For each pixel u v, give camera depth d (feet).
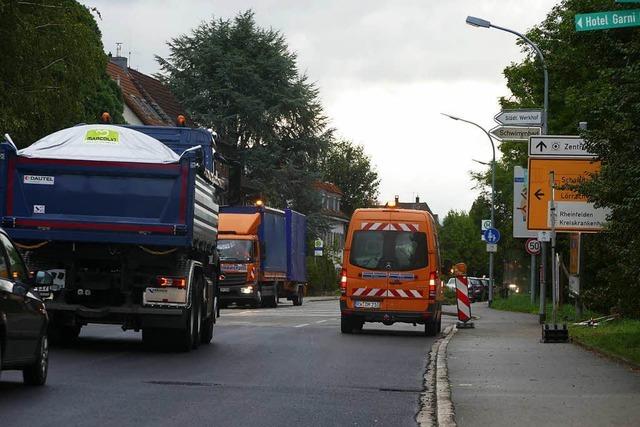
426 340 81.05
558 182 99.91
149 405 38.19
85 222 59.26
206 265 70.44
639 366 53.52
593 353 63.82
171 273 61.21
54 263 61.05
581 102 120.67
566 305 140.77
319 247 247.91
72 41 103.65
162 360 56.54
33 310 41.14
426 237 85.35
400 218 85.76
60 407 36.86
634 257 49.73
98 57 108.27
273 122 241.35
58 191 59.47
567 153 89.30
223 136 240.53
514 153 181.88
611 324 89.45
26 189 59.52
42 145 60.13
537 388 44.55
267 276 149.59
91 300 61.36
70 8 108.27
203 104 240.73
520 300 169.99
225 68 238.07
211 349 65.41
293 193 243.40
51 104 102.12
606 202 50.62
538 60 137.59
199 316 65.46
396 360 61.05
